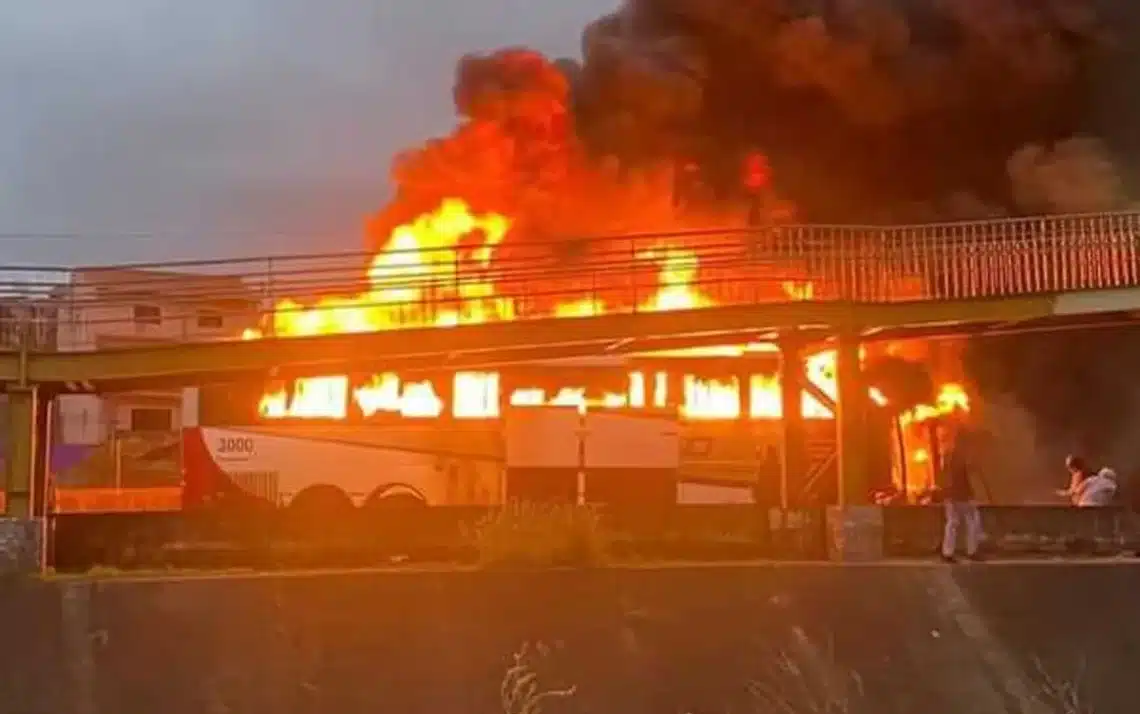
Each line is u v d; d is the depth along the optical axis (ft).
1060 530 65.41
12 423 54.03
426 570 52.26
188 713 48.34
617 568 53.57
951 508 59.36
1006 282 69.72
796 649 53.83
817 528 61.21
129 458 95.91
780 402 71.87
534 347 60.08
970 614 55.83
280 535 58.49
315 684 49.52
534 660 51.31
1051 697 54.90
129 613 49.08
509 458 69.21
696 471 73.67
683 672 52.47
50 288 59.98
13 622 48.37
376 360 59.21
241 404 71.92
